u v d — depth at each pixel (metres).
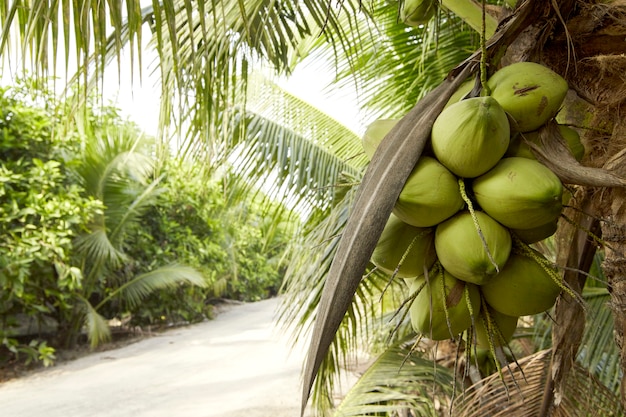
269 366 7.27
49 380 6.89
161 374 7.03
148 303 10.72
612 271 1.12
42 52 1.50
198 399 5.82
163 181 10.76
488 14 1.48
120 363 7.82
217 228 11.85
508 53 1.15
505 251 0.87
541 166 0.89
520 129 0.96
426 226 0.92
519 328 3.46
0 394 6.28
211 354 8.27
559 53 1.18
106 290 9.71
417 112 0.97
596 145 1.21
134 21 1.46
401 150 0.90
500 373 0.94
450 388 2.65
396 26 3.70
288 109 4.56
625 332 1.11
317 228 3.29
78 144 8.39
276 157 4.25
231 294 16.30
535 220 0.86
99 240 8.73
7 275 6.79
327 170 4.27
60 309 8.70
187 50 2.23
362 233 0.84
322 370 3.33
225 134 2.41
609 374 2.72
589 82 1.17
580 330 1.30
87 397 5.99
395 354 2.98
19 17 1.63
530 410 1.79
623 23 1.09
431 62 3.71
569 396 1.73
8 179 6.89
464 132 0.85
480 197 0.89
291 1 2.38
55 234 7.27
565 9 1.10
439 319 0.93
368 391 2.64
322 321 0.81
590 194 1.27
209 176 3.38
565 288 0.90
